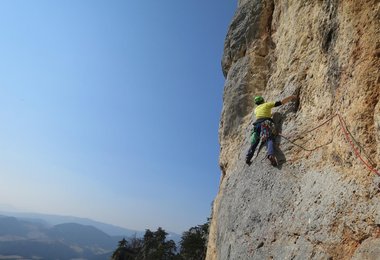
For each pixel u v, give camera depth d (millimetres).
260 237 7648
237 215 8961
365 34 5977
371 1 5910
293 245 6547
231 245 8805
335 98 6801
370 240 5020
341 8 6766
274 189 7863
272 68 10883
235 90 11938
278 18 11109
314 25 8445
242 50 12414
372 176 5336
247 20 12383
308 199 6648
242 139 11016
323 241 5840
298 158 7656
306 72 8461
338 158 6363
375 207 5066
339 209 5742
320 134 7230
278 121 8883
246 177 9305
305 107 8164
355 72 6070
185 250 57344
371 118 5621
